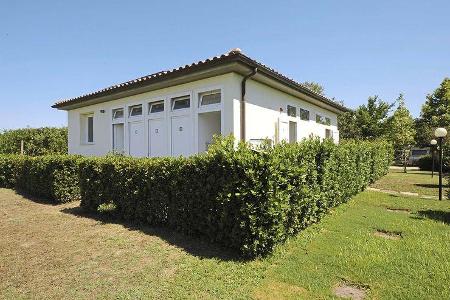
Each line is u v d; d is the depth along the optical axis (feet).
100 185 23.89
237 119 27.89
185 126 31.63
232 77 27.53
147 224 20.63
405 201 30.30
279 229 15.55
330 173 23.93
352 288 12.25
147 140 35.76
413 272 13.38
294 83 33.71
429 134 111.55
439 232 19.36
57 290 11.96
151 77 30.91
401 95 107.14
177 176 18.42
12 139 63.87
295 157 17.75
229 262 14.40
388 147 61.87
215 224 16.57
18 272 13.60
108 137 41.63
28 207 27.99
